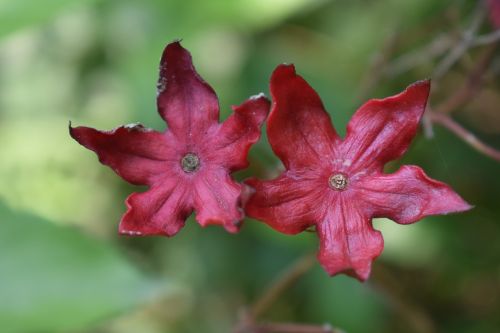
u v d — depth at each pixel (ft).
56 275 0.79
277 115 0.71
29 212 0.80
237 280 1.00
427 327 0.89
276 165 0.81
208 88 0.72
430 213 0.70
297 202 0.71
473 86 0.84
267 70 0.98
